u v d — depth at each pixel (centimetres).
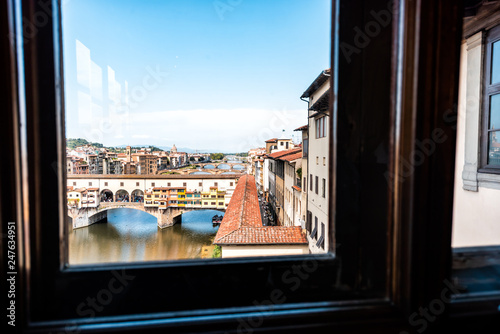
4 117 47
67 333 50
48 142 52
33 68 50
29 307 51
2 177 47
